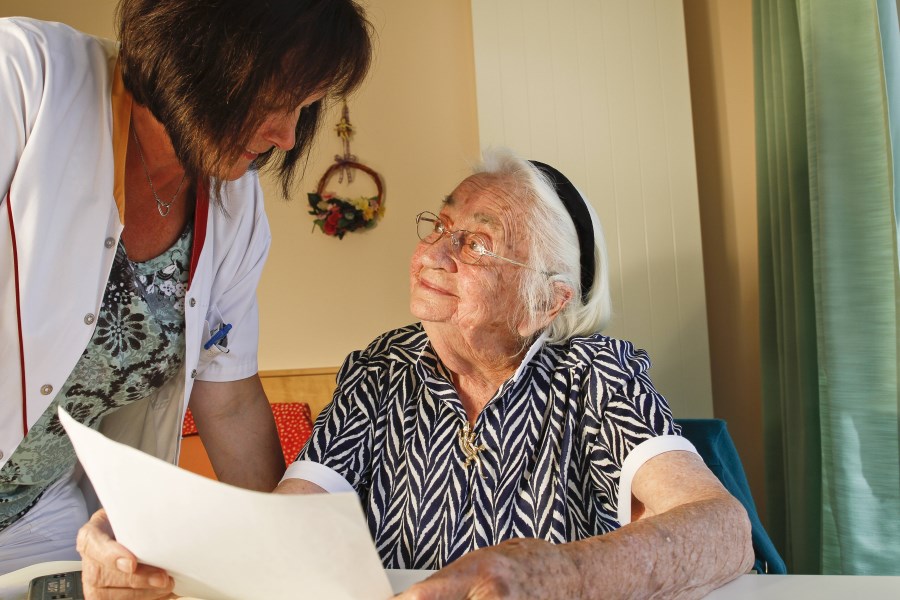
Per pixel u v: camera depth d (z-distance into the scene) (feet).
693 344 10.12
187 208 4.62
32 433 4.26
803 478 7.88
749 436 10.14
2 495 4.44
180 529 2.54
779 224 8.55
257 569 2.58
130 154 4.27
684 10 10.66
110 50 4.32
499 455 4.12
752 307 10.17
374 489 4.29
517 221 4.32
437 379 4.39
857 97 6.90
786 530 8.57
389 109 12.02
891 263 6.70
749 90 10.25
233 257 4.94
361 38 3.80
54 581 3.41
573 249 4.45
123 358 4.44
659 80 10.29
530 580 2.63
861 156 6.88
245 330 5.24
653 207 10.25
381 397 4.54
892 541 6.61
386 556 4.13
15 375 3.98
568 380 4.24
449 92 11.95
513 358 4.38
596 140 10.36
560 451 4.07
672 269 10.19
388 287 12.05
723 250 10.41
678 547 3.01
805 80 7.41
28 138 3.85
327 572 2.51
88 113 4.07
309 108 4.18
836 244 6.98
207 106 3.60
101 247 4.12
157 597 3.16
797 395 8.17
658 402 4.02
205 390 5.18
